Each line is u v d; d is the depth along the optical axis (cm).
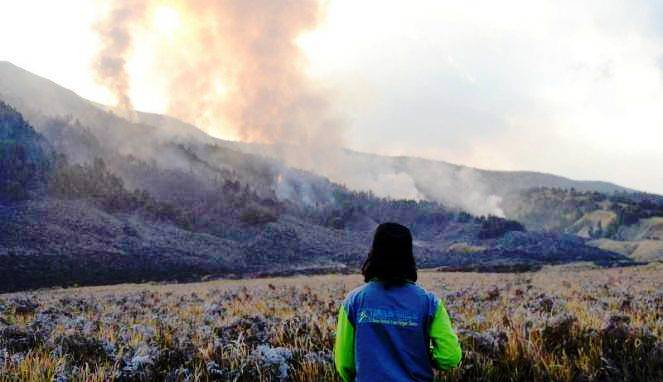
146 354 823
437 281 3997
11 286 12825
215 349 841
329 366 716
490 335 827
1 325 1335
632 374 688
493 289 2061
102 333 1144
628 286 2461
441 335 398
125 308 2084
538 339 803
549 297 1620
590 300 1727
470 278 4662
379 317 402
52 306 2023
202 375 734
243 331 1048
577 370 701
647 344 769
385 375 387
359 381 394
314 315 1182
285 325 1024
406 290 411
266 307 1802
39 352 852
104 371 742
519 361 717
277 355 759
